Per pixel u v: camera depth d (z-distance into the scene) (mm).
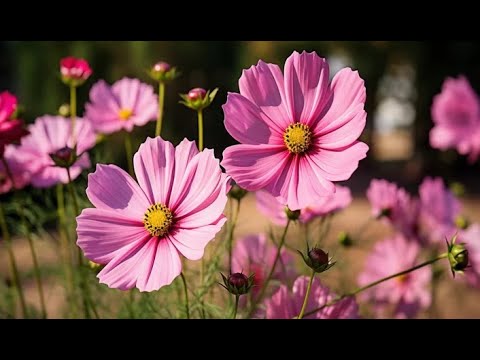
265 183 339
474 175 3711
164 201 347
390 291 679
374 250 698
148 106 603
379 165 4137
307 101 357
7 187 542
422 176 3744
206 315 425
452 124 914
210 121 2996
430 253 698
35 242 555
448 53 3537
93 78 2777
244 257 473
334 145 345
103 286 479
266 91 357
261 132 352
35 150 551
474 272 679
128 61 2816
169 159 354
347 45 3414
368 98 3793
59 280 549
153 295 442
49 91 2670
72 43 2730
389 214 662
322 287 407
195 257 316
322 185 334
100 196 348
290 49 3330
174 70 472
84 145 562
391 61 3625
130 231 343
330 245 619
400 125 4039
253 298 458
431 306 697
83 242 334
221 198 330
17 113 564
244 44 3287
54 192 585
